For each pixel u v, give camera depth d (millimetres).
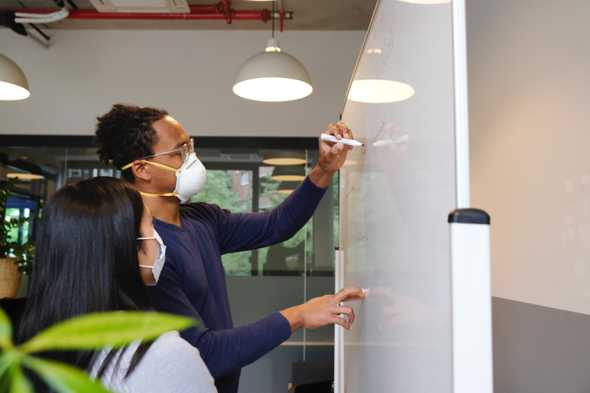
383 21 959
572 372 1288
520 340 1588
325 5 3131
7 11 3064
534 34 1549
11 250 3129
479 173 1977
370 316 1079
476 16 2033
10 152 3514
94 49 3514
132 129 1315
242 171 3508
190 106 3500
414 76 708
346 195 1571
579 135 1304
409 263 726
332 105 3494
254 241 1616
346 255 1571
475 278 505
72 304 738
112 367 692
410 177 724
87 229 758
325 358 3391
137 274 802
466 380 499
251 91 2471
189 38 3516
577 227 1306
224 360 1125
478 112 1994
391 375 843
